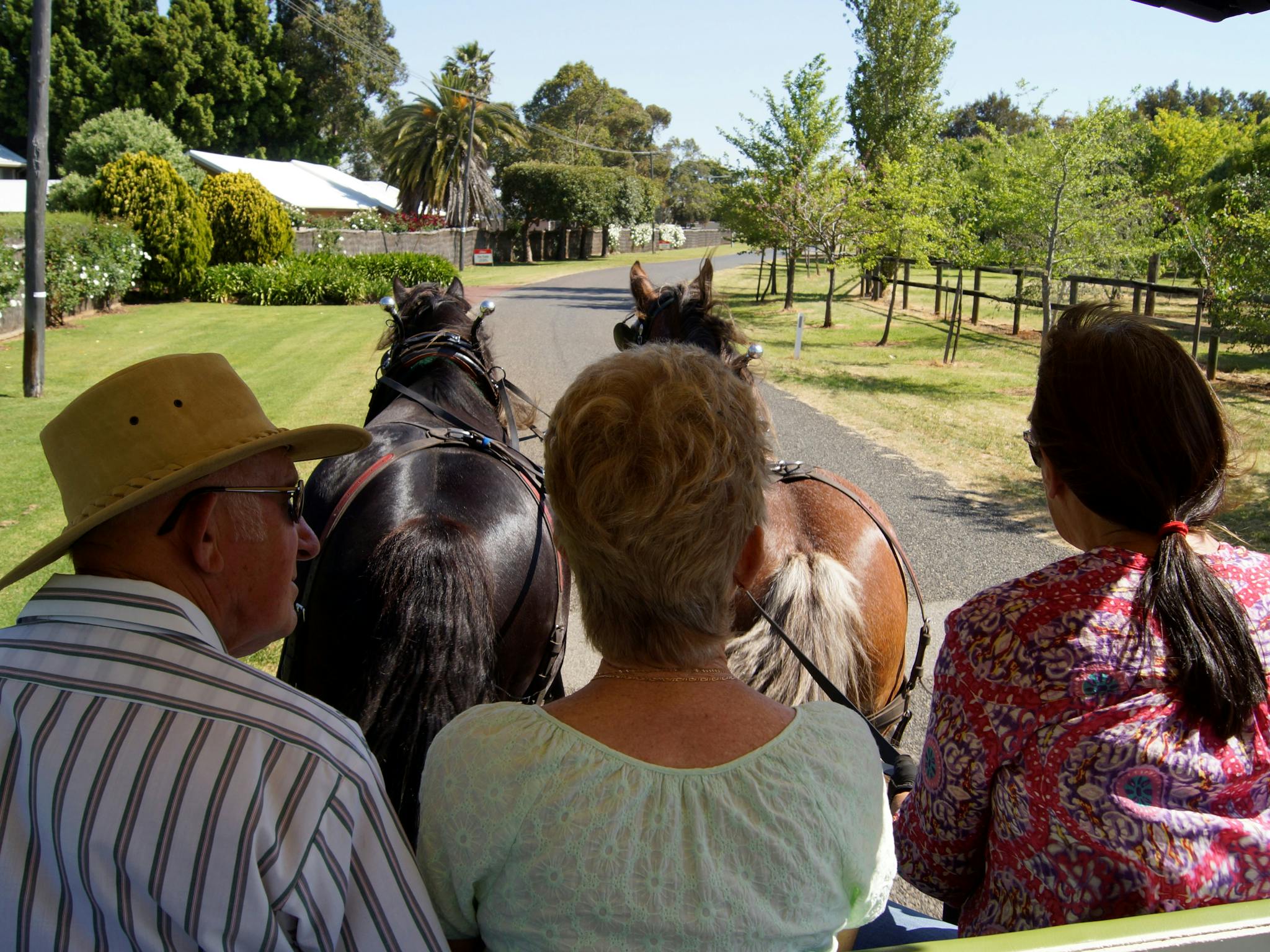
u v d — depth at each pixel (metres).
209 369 1.42
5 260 15.30
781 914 1.12
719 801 1.12
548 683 3.00
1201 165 22.42
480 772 1.15
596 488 1.17
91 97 49.59
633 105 91.00
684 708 1.19
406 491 2.73
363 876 1.19
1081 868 1.31
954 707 1.40
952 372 14.71
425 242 38.91
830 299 21.09
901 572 2.95
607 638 1.24
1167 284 24.25
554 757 1.13
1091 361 1.41
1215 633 1.28
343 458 3.03
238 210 23.52
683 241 73.50
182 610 1.27
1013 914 1.39
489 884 1.16
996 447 9.85
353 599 2.46
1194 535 1.50
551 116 81.75
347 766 1.21
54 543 1.22
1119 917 1.28
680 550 1.15
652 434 1.17
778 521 2.80
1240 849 1.30
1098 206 14.46
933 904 3.45
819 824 1.15
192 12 50.91
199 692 1.19
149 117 34.09
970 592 6.10
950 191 17.91
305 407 11.01
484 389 3.94
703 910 1.08
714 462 1.16
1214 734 1.28
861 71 25.81
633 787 1.11
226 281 22.55
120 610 1.23
